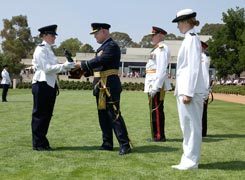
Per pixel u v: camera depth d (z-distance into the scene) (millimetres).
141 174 6438
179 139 10062
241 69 62344
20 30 85500
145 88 9883
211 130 12008
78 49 114750
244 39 53406
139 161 7355
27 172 6527
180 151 8336
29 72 72750
